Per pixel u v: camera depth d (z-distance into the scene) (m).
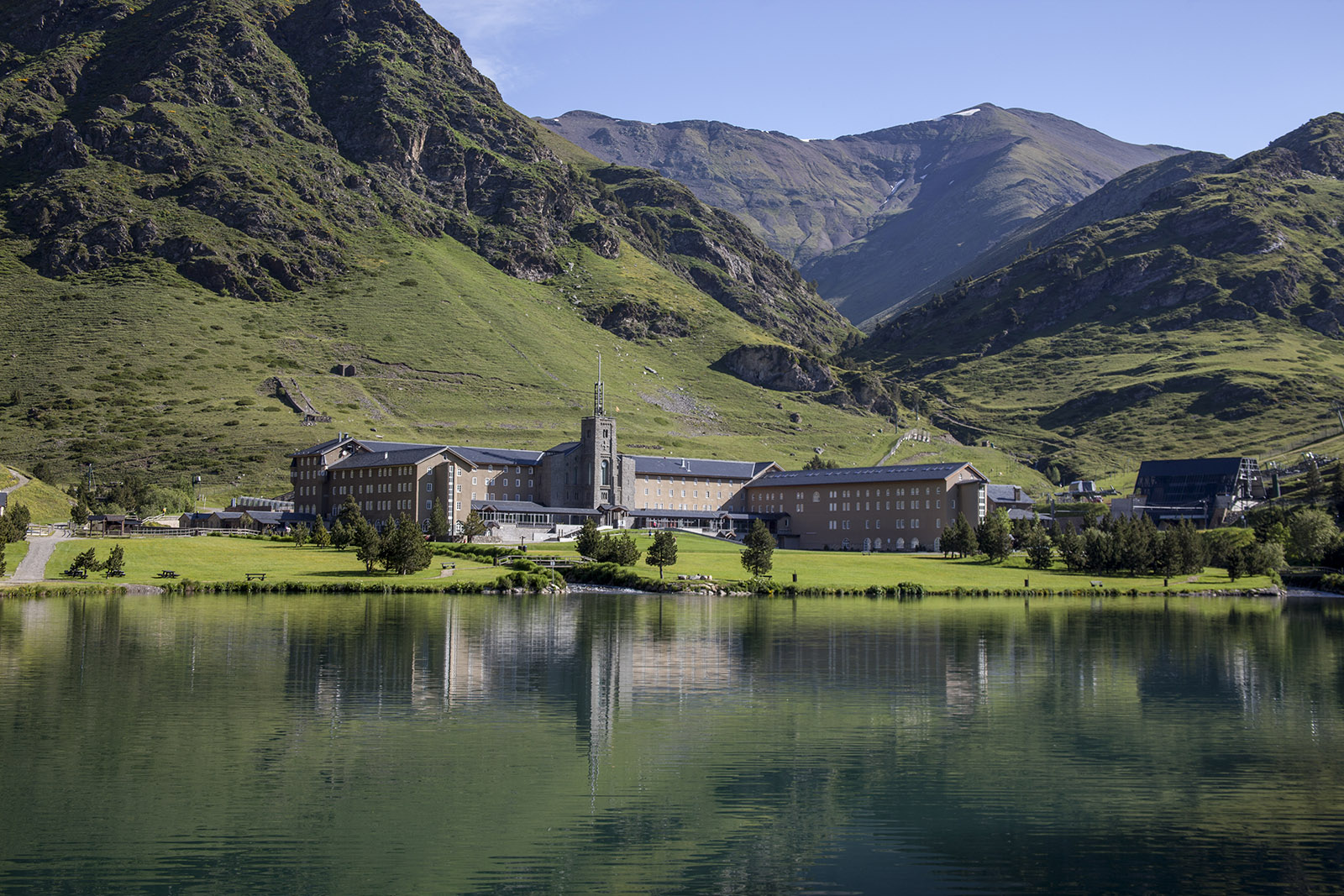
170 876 48.12
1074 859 51.91
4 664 93.56
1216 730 76.62
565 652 103.12
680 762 66.06
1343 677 98.38
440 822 55.09
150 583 156.88
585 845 52.47
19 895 45.97
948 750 69.94
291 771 62.84
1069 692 89.31
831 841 53.53
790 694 85.94
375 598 152.62
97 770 62.56
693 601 157.00
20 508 196.75
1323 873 50.41
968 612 149.00
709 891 47.50
